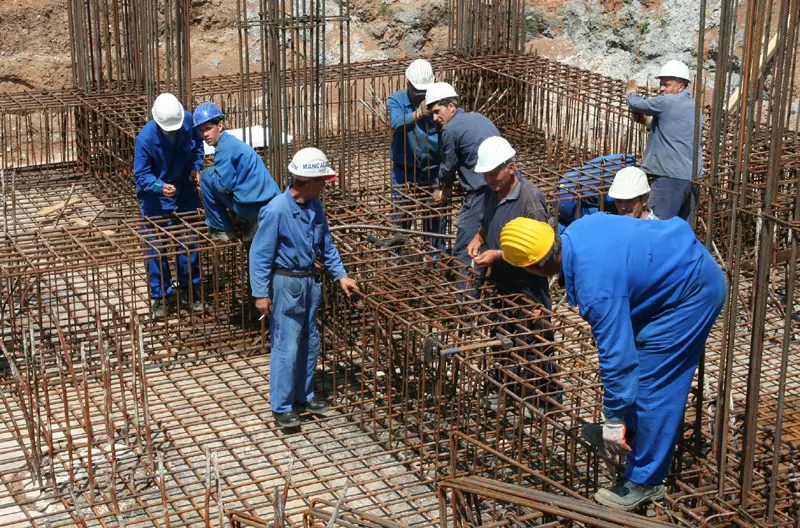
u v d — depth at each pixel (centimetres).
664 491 510
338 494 592
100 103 1038
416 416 657
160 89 1041
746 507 499
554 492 574
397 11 1294
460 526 515
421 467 600
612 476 557
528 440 622
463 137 775
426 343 588
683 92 862
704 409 598
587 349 638
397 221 783
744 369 708
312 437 657
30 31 1152
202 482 602
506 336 605
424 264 695
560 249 494
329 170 639
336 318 730
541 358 595
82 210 985
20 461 626
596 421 581
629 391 480
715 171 497
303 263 646
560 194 849
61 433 652
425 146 913
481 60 1183
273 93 795
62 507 582
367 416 679
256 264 645
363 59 1293
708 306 486
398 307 639
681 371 493
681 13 1164
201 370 737
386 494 593
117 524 564
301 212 641
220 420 670
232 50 1245
